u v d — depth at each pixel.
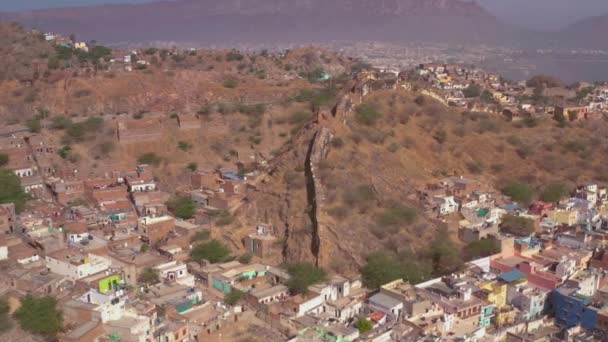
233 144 180.00
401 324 90.00
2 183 123.88
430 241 120.62
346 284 101.88
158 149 171.50
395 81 188.25
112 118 184.88
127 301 87.38
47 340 80.69
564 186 152.25
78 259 96.94
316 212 121.19
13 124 175.25
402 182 140.00
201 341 84.81
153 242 117.12
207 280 102.88
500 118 187.12
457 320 92.31
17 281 90.88
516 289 100.38
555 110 193.50
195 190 149.38
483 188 148.75
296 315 92.62
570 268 105.00
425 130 166.62
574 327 92.62
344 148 140.62
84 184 140.25
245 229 126.94
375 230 120.81
